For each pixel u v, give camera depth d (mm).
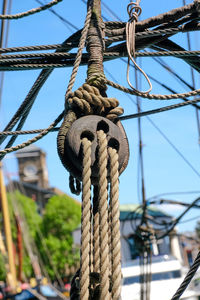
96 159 3721
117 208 3480
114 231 3391
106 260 3332
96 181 3846
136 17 4559
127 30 4535
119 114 4070
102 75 4238
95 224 3895
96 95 4051
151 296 19484
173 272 20453
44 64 4922
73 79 4180
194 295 19266
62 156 3836
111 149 3723
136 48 5055
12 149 4508
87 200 3518
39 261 63500
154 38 5012
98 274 3607
